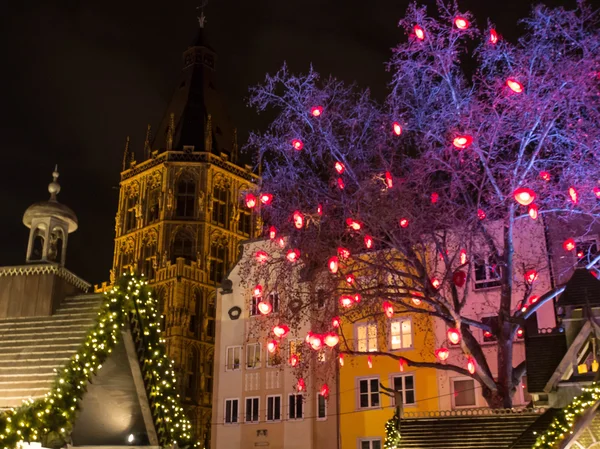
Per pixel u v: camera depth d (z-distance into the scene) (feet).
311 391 144.25
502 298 89.04
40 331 50.39
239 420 151.43
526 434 62.69
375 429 134.51
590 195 88.58
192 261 298.35
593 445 54.24
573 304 69.21
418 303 135.64
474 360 85.10
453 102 88.74
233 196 328.90
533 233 123.03
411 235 93.40
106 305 47.96
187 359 276.00
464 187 94.07
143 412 52.06
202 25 378.73
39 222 58.23
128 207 334.85
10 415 40.24
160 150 334.85
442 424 71.92
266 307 72.33
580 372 69.36
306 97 99.66
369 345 139.85
